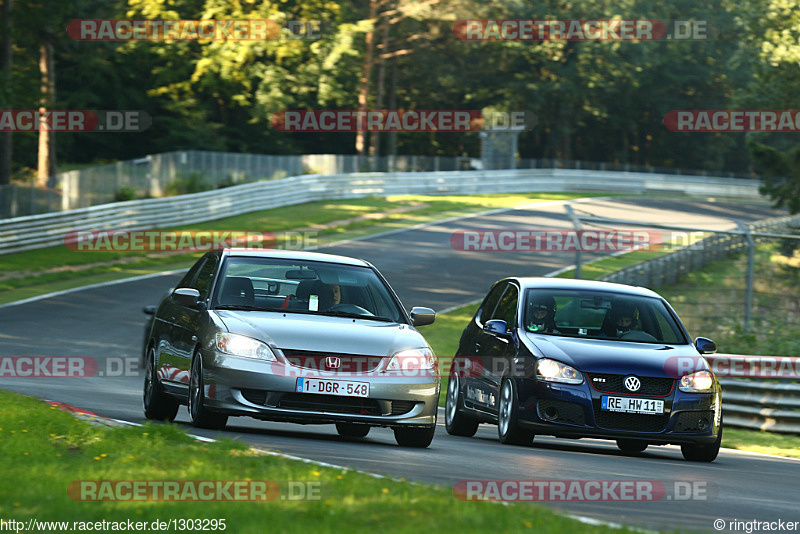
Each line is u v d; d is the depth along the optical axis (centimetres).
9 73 13562
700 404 3525
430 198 17688
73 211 11588
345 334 3212
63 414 3009
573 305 3897
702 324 7181
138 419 3547
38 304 8131
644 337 3794
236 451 2509
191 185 14412
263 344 3117
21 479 2023
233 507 1827
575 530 1766
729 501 2491
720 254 7981
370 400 3138
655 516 2155
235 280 3438
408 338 3309
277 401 3083
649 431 3484
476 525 1738
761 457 3934
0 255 10556
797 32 15388
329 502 1859
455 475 2558
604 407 3459
